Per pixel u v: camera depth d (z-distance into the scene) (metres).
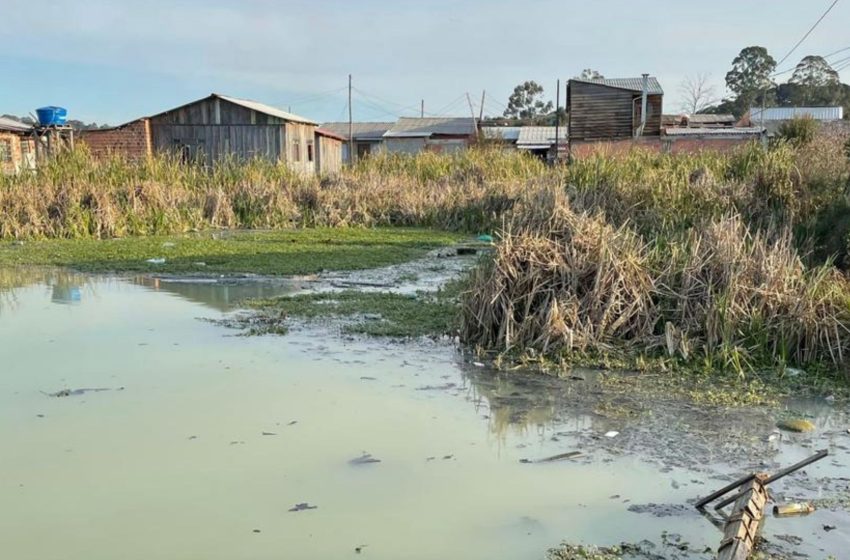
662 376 5.77
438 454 4.15
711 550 3.17
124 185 16.38
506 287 6.70
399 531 3.29
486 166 21.17
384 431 4.48
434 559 3.07
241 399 5.03
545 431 4.55
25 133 22.19
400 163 22.80
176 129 24.52
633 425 4.68
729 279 6.50
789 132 19.03
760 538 3.27
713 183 12.35
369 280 10.02
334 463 4.00
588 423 4.71
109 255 12.03
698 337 6.27
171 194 16.66
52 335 6.80
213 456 4.06
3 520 3.34
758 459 4.16
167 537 3.21
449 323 7.19
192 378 5.51
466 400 5.12
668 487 3.78
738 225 7.41
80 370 5.68
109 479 3.76
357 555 3.09
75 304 8.27
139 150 24.16
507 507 3.53
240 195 17.66
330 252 12.67
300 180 19.02
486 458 4.11
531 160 22.75
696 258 6.82
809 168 10.56
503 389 5.40
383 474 3.87
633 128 32.41
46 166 16.91
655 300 6.76
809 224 8.62
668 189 12.27
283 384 5.39
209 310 7.93
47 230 14.55
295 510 3.46
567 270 6.72
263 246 13.37
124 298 8.64
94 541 3.17
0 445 4.19
